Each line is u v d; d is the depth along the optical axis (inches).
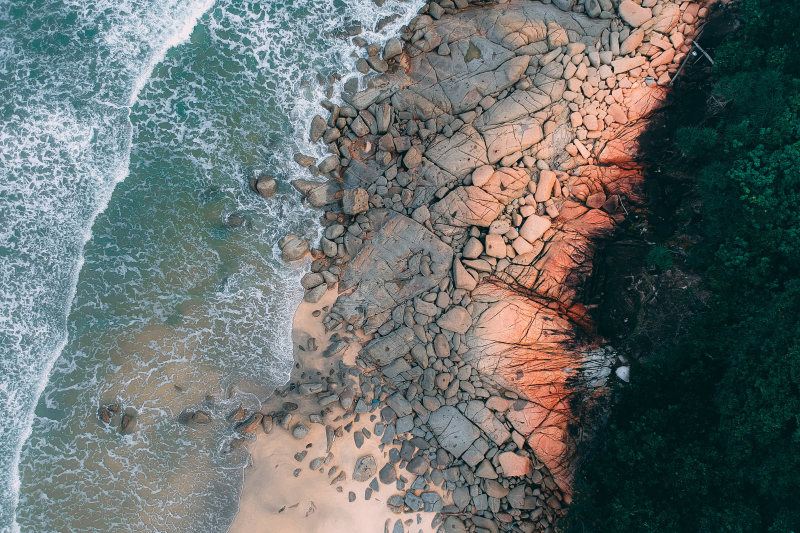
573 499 655.1
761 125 633.0
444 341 692.1
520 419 680.4
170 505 661.3
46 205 705.6
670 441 609.3
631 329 673.6
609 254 690.2
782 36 650.8
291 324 711.1
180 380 687.7
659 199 692.7
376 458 680.4
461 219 712.4
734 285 631.2
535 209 720.3
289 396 693.9
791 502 551.5
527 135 716.7
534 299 697.6
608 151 717.3
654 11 707.4
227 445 676.7
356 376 698.2
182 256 711.7
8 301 689.6
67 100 719.7
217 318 705.0
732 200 641.0
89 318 692.7
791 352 561.6
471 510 673.0
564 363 687.7
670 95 708.0
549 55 718.5
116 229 709.9
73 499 653.9
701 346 628.1
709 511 573.3
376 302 709.3
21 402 671.8
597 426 673.6
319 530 661.9
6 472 656.4
